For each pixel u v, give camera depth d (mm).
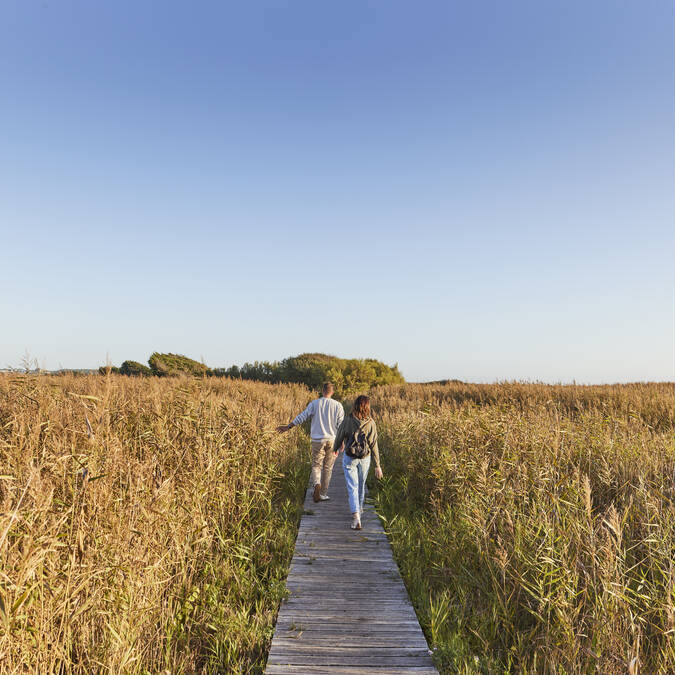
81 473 3674
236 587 4855
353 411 6809
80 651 3270
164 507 4453
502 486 6066
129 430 6402
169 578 4043
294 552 5918
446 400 20078
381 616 4430
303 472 9625
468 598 4707
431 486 8000
